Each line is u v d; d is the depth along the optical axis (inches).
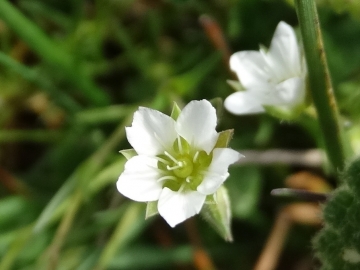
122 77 2.5
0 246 2.2
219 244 2.2
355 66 2.2
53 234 2.2
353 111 2.0
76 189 2.1
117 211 2.2
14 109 2.5
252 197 2.2
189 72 2.4
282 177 2.2
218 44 2.2
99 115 2.3
